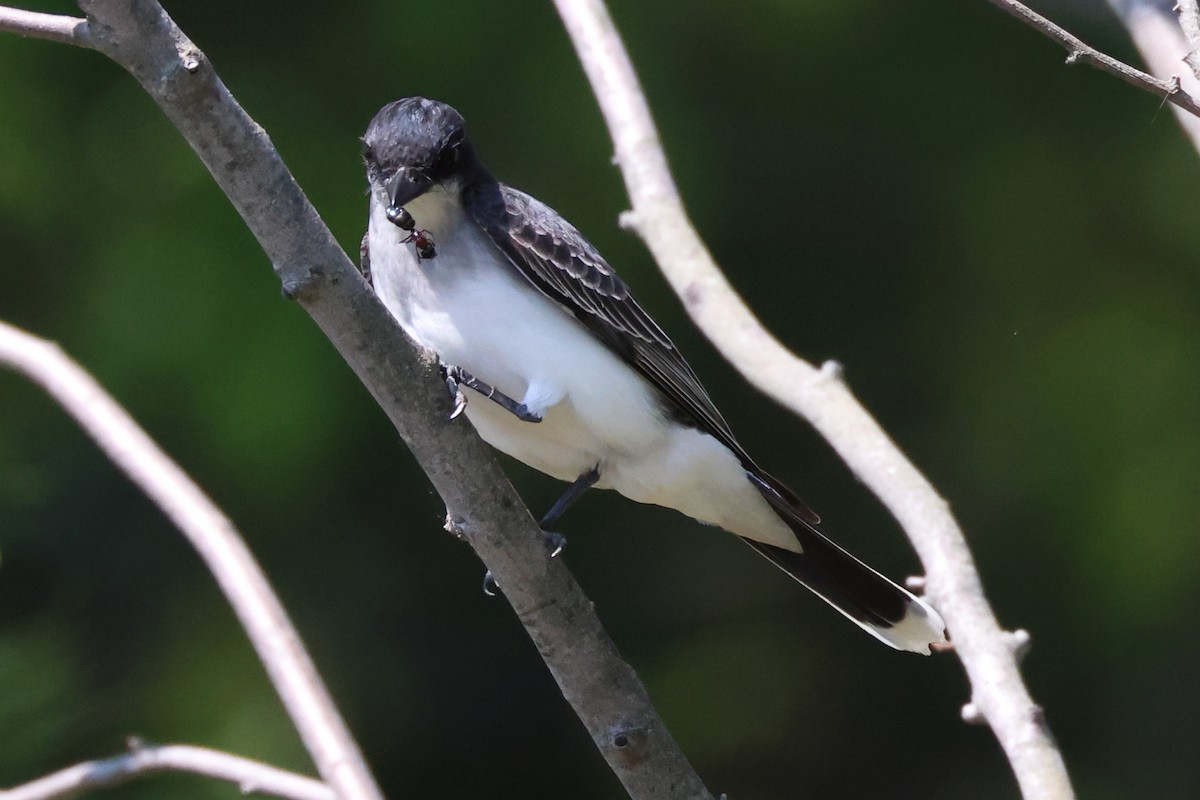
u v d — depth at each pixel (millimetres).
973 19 12328
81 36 4328
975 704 5488
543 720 12008
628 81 7543
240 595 5500
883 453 6297
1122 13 6043
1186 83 5645
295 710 5320
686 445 7051
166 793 9188
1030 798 5145
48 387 5992
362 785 5180
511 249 6789
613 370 6887
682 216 7297
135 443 5832
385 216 6758
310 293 4805
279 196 4645
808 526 7250
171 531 10852
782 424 12406
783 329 12547
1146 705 12180
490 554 5336
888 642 7223
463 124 6973
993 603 12242
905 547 12492
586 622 5434
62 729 9234
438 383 5117
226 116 4492
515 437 7031
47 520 10789
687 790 5500
